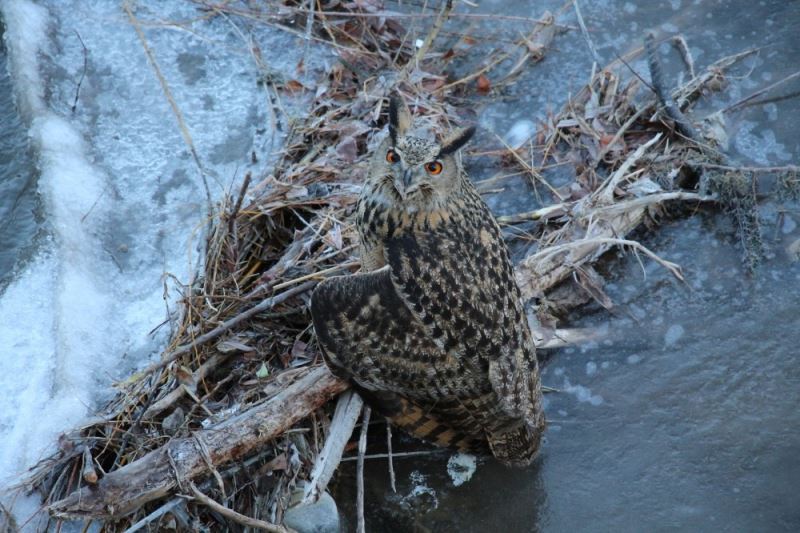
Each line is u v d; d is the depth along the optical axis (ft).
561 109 41.16
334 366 29.19
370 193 30.48
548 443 32.27
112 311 33.60
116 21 42.52
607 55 43.39
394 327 28.27
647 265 36.58
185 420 29.86
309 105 40.40
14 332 32.19
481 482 31.45
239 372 31.71
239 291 33.19
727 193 37.09
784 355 33.81
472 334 28.27
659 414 32.71
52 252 34.04
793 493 30.58
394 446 32.12
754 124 40.27
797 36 43.47
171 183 37.50
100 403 30.83
